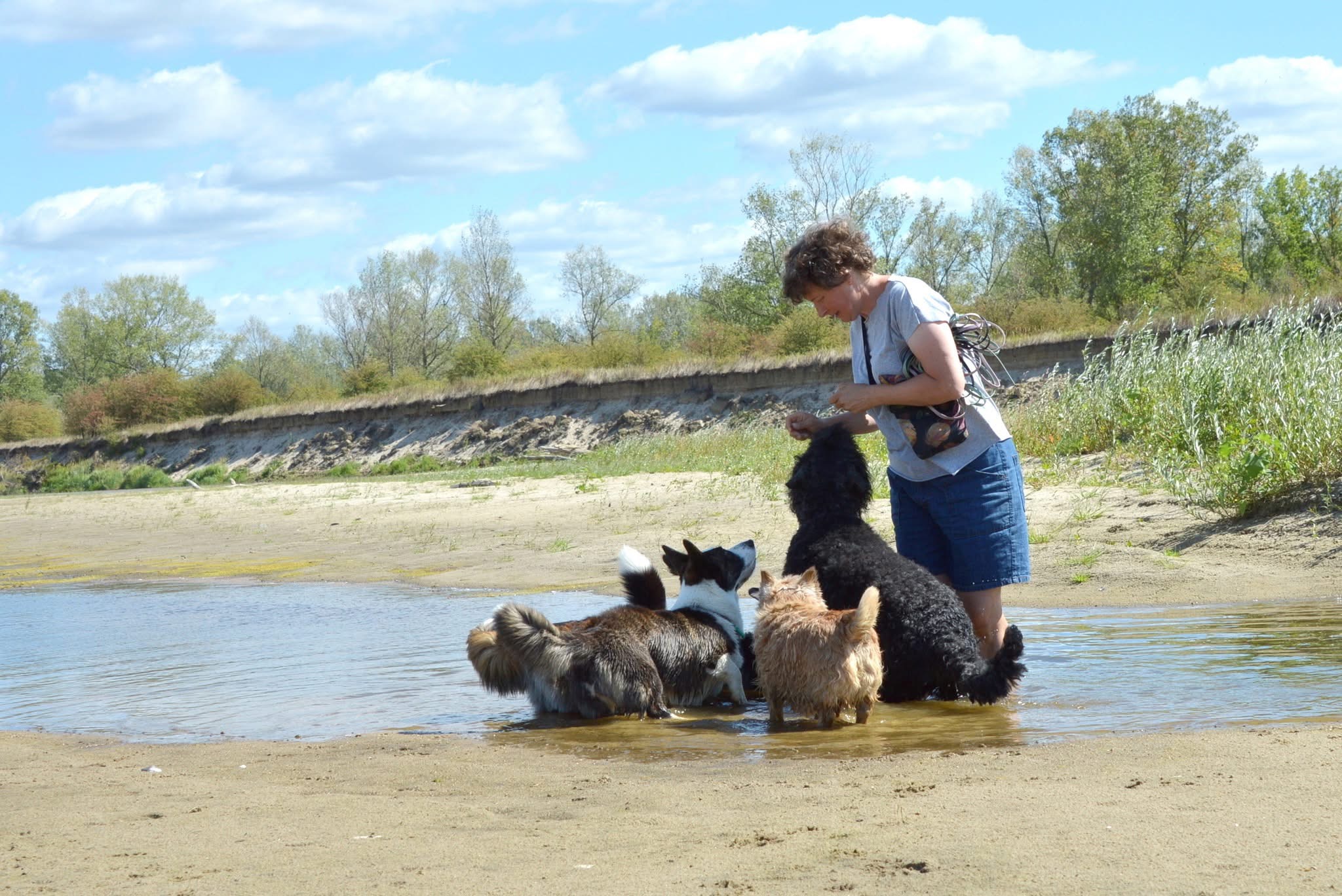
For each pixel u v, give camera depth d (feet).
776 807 10.80
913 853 8.96
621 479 57.16
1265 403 35.81
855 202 173.99
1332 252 186.19
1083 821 9.58
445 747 15.07
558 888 8.51
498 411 132.36
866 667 15.66
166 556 47.32
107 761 14.67
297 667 21.94
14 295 302.25
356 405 146.10
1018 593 26.55
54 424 214.90
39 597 36.76
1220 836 8.95
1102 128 169.48
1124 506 33.37
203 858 9.64
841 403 17.42
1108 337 88.74
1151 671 17.46
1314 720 13.62
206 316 294.46
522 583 33.17
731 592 20.16
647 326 288.51
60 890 8.85
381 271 252.01
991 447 17.56
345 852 9.70
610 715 17.47
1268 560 26.37
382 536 46.65
